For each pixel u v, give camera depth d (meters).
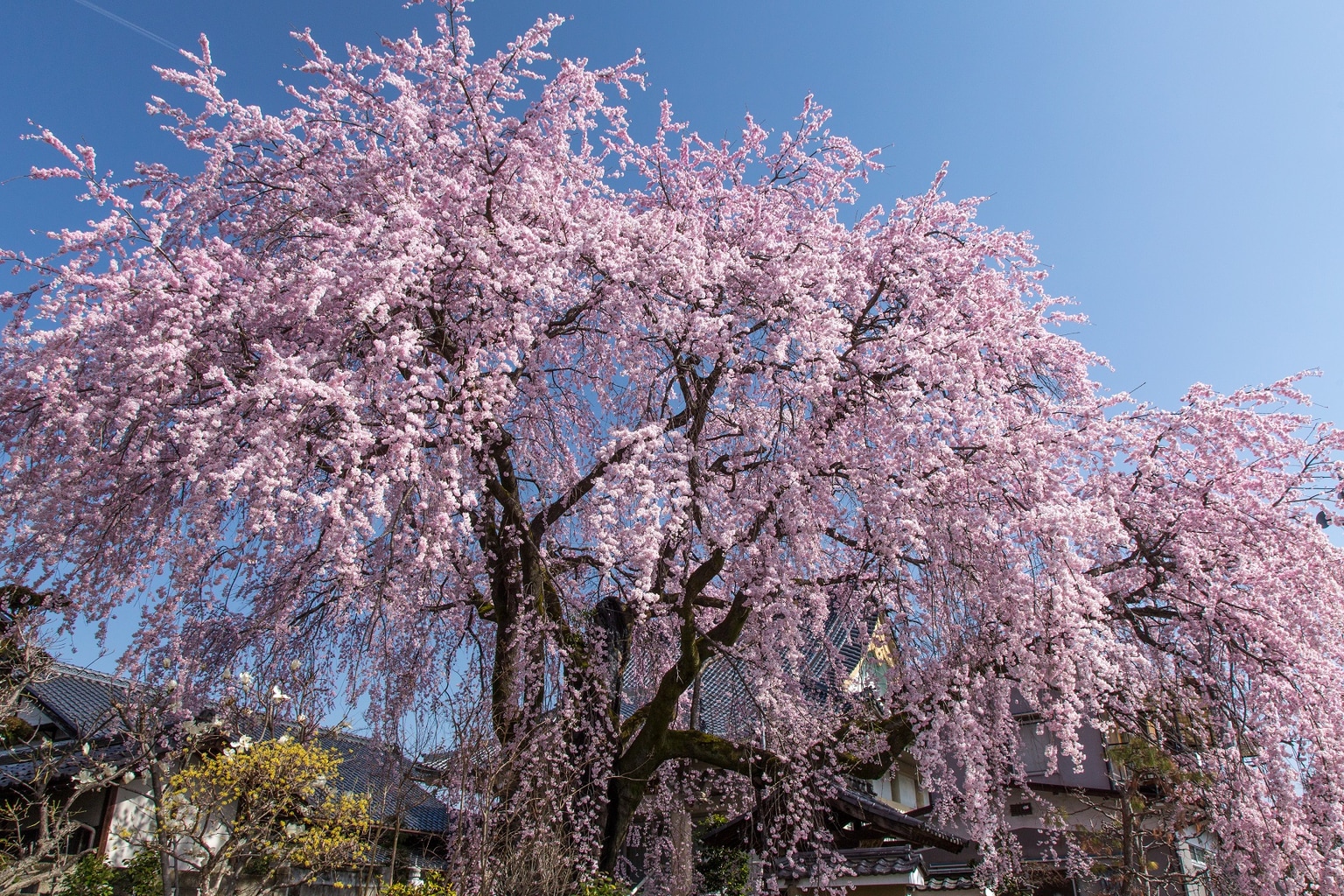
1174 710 7.01
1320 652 6.36
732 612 7.39
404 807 7.25
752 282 6.91
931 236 7.71
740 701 7.95
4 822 7.88
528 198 6.16
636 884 7.39
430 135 6.34
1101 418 6.75
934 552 6.17
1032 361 7.59
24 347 5.11
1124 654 6.45
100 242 5.31
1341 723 5.94
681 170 7.92
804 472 6.14
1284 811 5.75
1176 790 8.14
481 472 6.32
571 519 7.83
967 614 6.05
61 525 4.74
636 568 5.86
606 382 7.16
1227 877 6.53
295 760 7.06
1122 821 9.29
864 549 6.57
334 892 8.75
